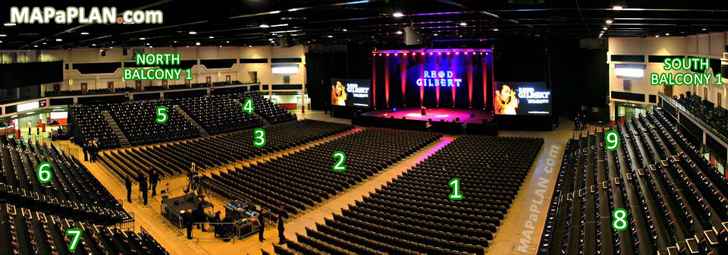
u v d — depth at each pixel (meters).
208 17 17.80
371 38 44.56
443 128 48.97
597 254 17.56
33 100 48.84
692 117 30.84
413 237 20.16
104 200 27.09
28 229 18.55
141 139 47.00
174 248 22.08
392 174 33.59
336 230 21.12
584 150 36.69
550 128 48.78
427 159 35.78
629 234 19.02
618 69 49.41
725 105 33.97
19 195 22.14
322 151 39.84
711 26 27.50
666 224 19.42
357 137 46.19
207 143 44.94
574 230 20.55
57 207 22.73
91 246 18.53
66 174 30.17
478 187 28.02
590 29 31.48
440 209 24.33
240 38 38.44
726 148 24.50
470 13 19.88
